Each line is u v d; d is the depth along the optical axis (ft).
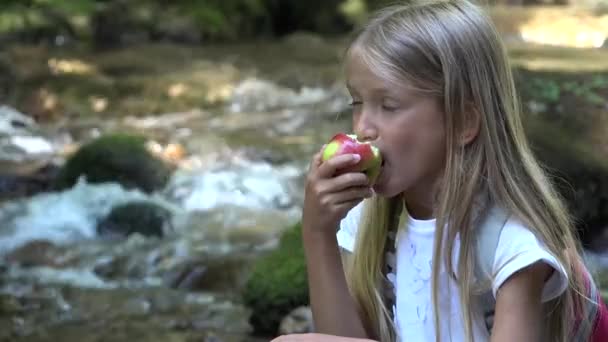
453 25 6.07
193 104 29.71
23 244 16.93
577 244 7.25
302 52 39.22
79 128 26.61
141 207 18.48
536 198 6.12
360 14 49.49
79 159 20.85
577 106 18.84
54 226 18.11
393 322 6.66
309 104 30.27
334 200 6.17
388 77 6.00
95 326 13.25
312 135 26.32
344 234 7.20
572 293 6.28
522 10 39.68
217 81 31.71
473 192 5.98
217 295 14.56
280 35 47.80
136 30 39.04
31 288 14.82
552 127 17.84
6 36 35.65
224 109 29.66
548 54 30.25
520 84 19.85
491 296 6.06
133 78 31.27
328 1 49.80
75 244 17.30
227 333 12.86
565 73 22.16
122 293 14.67
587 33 36.73
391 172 6.15
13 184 20.62
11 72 30.89
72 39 37.11
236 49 39.42
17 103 28.58
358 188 6.14
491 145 6.04
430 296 6.35
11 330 12.99
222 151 24.09
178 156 23.41
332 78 33.30
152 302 14.24
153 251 16.81
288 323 12.32
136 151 21.07
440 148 6.12
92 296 14.51
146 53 36.04
